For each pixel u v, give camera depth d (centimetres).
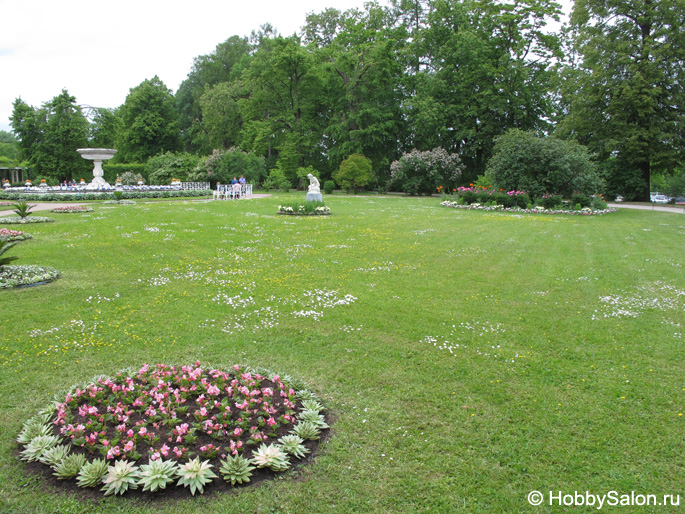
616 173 3472
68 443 363
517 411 441
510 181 2661
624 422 427
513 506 320
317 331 637
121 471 324
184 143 5659
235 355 552
